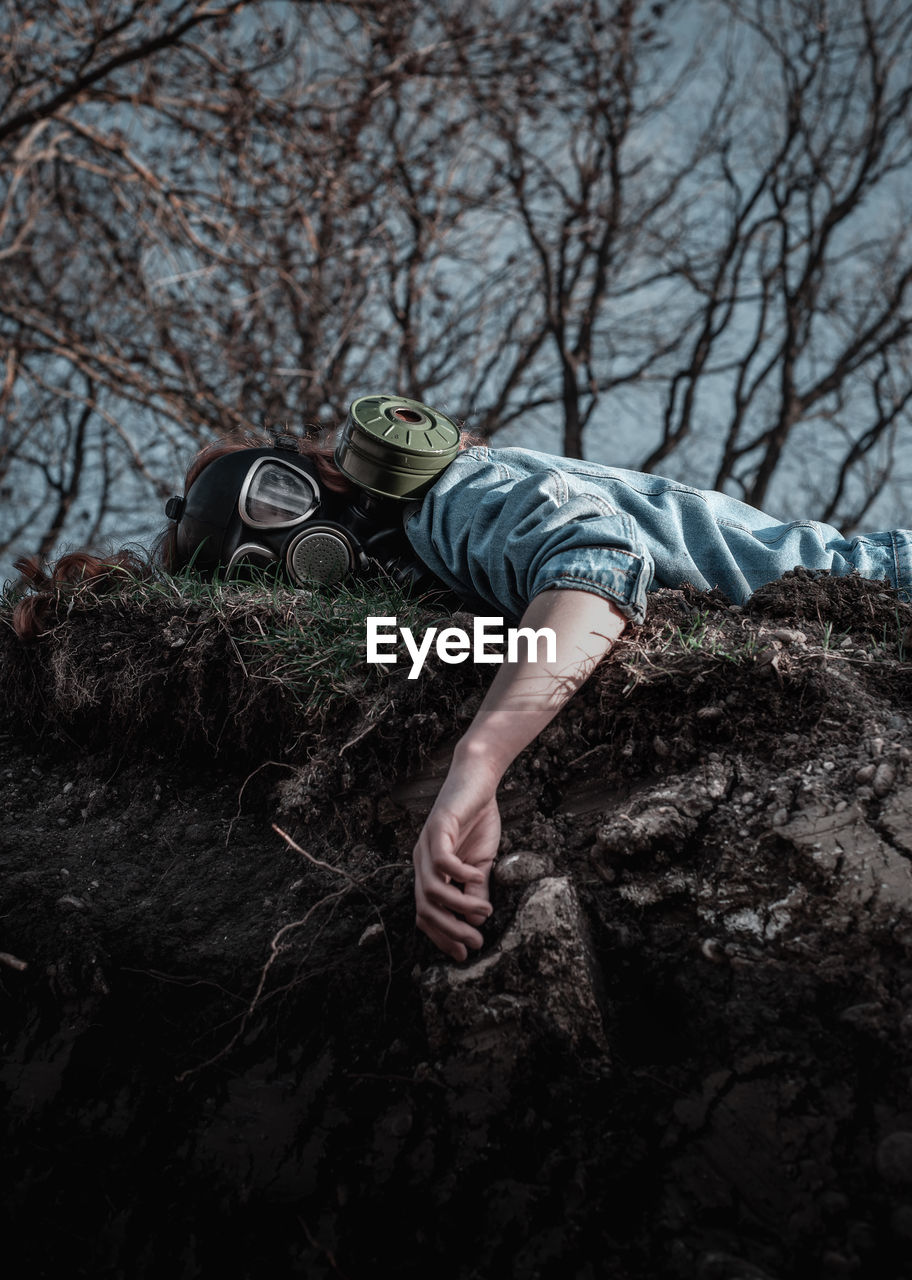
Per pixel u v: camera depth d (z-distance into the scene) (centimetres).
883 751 152
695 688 167
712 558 206
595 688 173
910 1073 124
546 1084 135
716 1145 123
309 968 160
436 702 180
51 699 226
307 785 186
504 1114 133
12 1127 145
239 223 820
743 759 161
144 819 201
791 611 190
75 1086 151
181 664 208
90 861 193
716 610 195
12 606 248
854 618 189
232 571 220
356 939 162
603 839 155
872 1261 109
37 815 210
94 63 788
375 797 178
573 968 140
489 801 150
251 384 850
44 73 748
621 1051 137
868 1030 128
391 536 214
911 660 177
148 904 181
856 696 164
